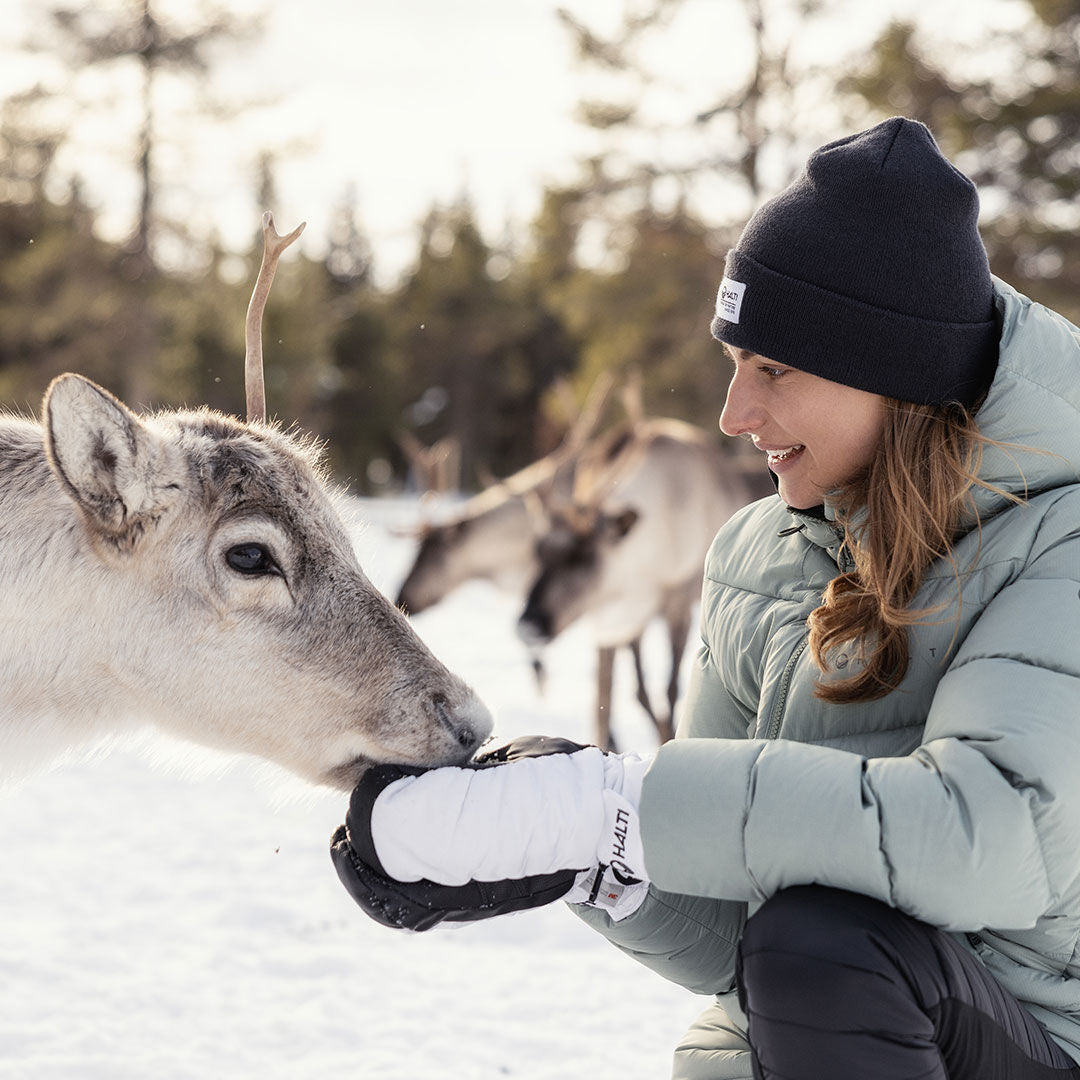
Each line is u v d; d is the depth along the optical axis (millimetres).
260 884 4473
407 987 3578
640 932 2014
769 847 1624
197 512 2482
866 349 1822
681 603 7824
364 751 2514
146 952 3758
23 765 2549
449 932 4082
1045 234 19000
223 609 2484
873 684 1836
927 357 1814
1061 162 19578
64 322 26094
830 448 1914
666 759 1704
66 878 4430
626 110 20203
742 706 2184
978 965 1688
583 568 7227
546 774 1813
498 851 1775
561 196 20984
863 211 1813
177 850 4844
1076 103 18812
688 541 7828
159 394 26594
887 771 1618
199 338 32969
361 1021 3316
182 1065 3008
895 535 1809
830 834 1594
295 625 2496
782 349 1882
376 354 45531
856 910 1598
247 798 5707
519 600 12055
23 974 3525
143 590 2488
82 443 2342
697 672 2260
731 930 2076
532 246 22484
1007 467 1800
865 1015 1555
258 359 2816
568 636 12117
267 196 25078
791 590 2078
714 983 2092
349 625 2506
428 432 48938
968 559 1807
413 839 1776
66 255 26344
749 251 1925
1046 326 1804
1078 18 19438
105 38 24281
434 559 9188
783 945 1591
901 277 1802
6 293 28703
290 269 39188
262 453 2582
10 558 2447
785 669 1979
